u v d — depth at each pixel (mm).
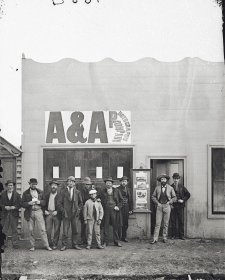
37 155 9039
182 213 9039
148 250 7859
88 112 9117
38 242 8539
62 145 9078
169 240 8766
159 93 9133
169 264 6766
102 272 6434
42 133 9055
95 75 9133
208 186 9078
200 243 8391
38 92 9070
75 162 9109
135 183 9086
